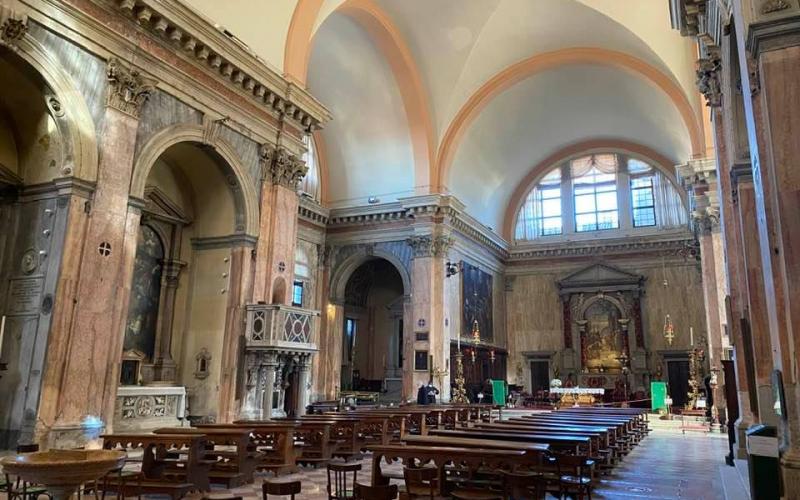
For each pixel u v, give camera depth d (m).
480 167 26.50
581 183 30.14
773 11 5.46
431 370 21.39
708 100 10.52
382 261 27.00
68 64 9.59
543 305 29.70
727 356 16.97
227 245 13.38
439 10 19.36
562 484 6.65
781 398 5.23
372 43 20.17
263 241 13.59
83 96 9.77
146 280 13.11
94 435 9.33
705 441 14.76
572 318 28.83
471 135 24.08
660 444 14.06
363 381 26.52
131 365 12.50
